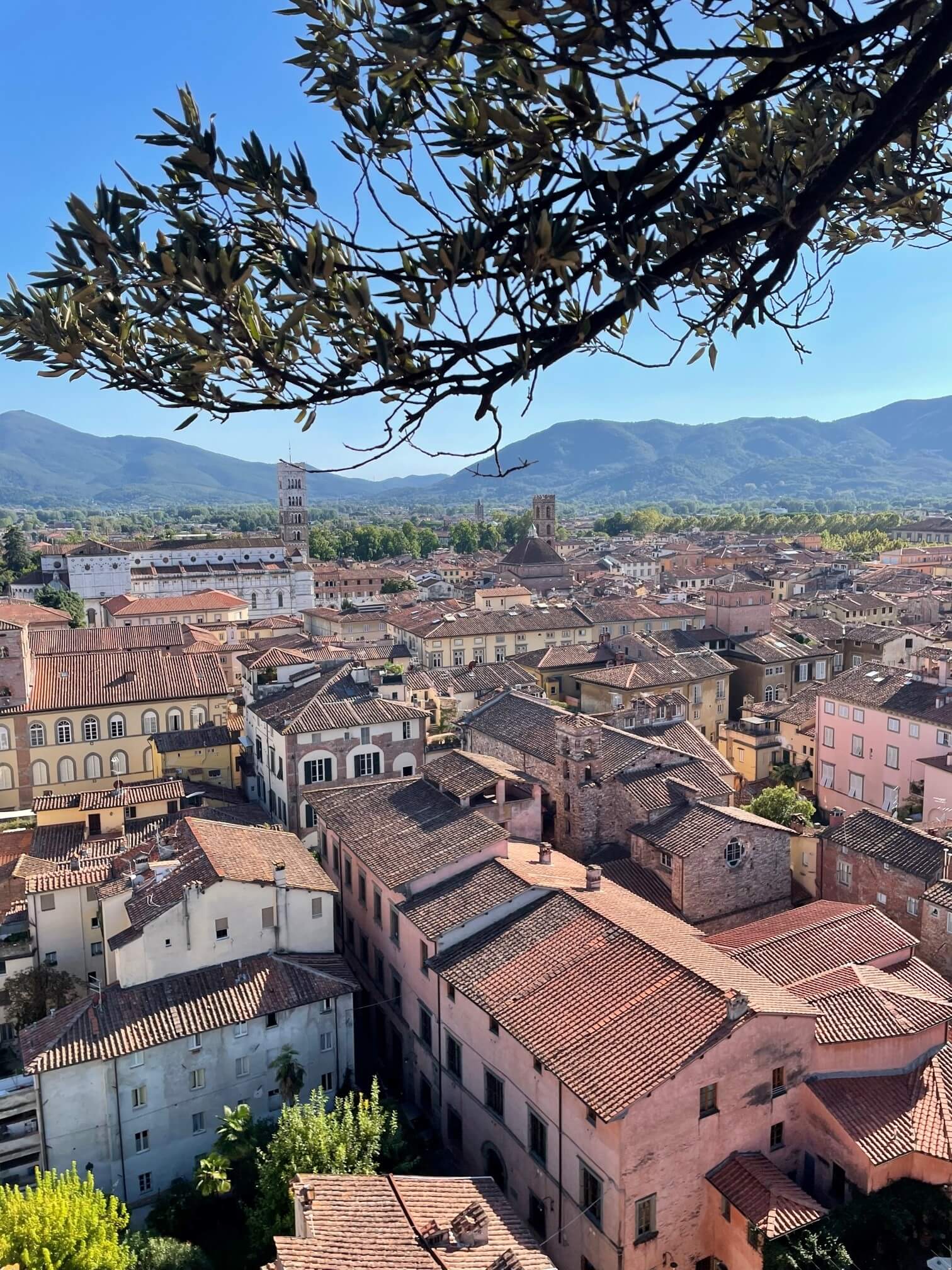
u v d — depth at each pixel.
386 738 79.56
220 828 60.28
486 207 8.85
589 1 7.42
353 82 8.69
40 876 61.66
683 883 57.47
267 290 8.75
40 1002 57.28
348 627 178.62
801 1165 40.72
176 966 50.38
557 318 8.84
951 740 81.44
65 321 8.53
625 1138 34.91
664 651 121.88
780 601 186.38
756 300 9.97
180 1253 39.97
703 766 68.38
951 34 8.11
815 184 8.98
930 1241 36.25
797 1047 39.94
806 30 8.28
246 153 8.46
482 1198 37.81
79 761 95.06
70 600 193.12
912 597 171.50
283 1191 39.72
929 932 55.66
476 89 8.62
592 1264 37.03
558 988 42.44
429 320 8.51
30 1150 44.50
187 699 98.38
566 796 67.25
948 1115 39.75
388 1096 53.16
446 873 52.94
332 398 9.02
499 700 84.44
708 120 8.38
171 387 8.93
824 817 91.81
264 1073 49.41
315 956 53.72
